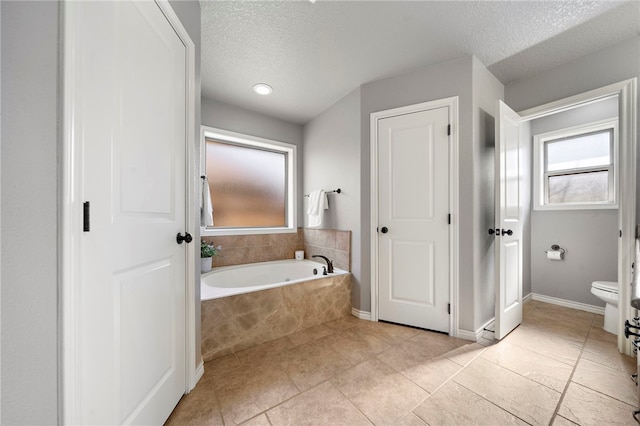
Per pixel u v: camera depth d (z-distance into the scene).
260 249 3.14
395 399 1.33
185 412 1.24
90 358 0.76
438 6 1.55
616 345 1.88
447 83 2.10
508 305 2.11
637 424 1.15
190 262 1.39
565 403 1.29
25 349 0.60
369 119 2.45
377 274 2.40
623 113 1.78
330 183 2.96
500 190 1.98
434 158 2.16
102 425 0.80
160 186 1.13
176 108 1.26
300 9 1.57
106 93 0.82
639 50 1.76
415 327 2.23
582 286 2.65
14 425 0.59
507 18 1.64
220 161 3.06
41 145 0.63
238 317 1.87
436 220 2.15
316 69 2.22
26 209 0.60
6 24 0.57
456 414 1.22
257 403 1.30
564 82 2.11
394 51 1.98
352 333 2.13
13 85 0.58
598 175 2.64
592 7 1.55
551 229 2.87
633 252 1.72
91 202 0.76
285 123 3.35
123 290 0.90
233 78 2.37
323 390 1.41
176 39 1.26
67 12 0.68
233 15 1.61
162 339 1.15
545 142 3.00
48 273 0.65
